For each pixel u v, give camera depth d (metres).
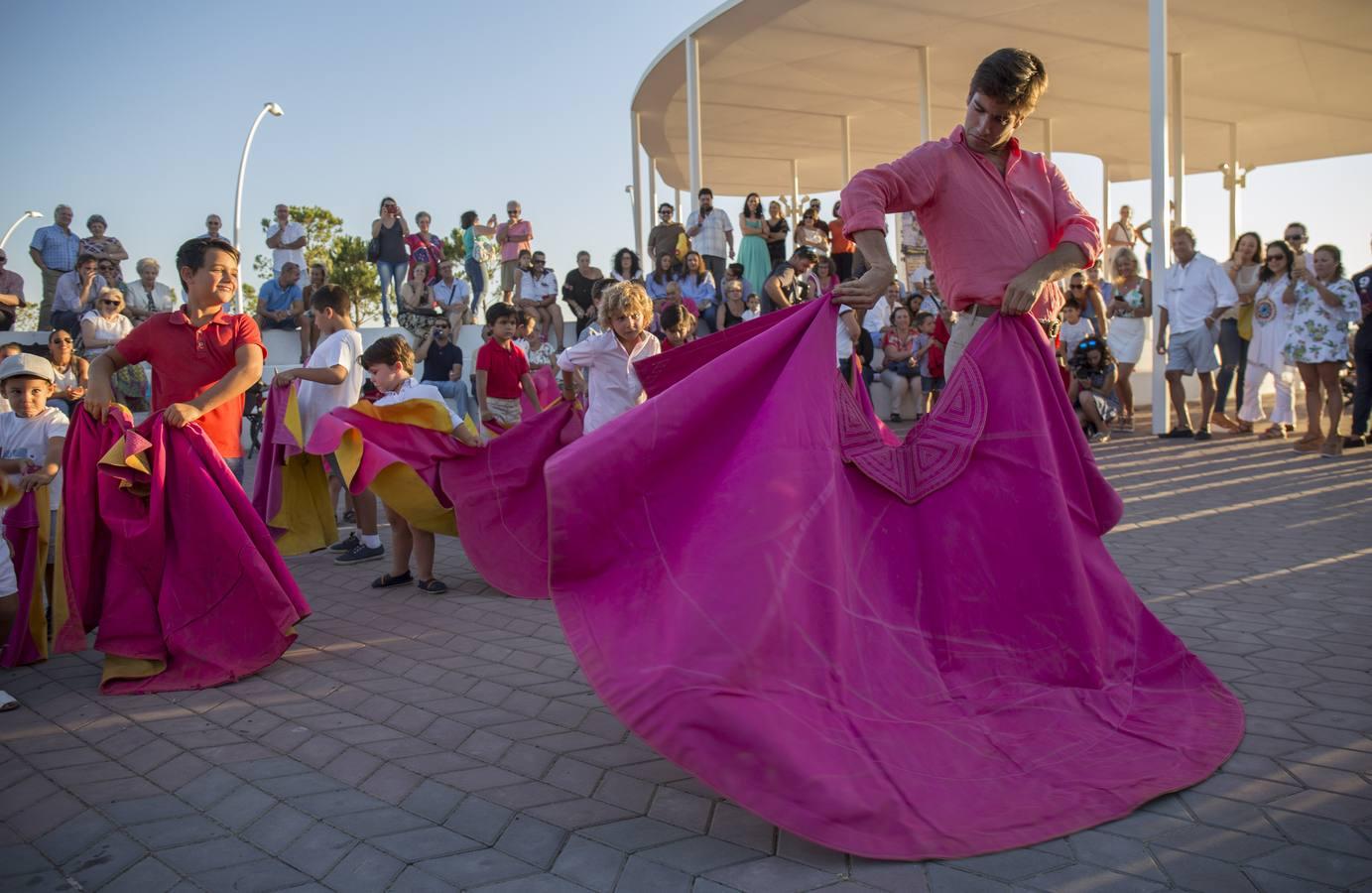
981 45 16.58
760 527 2.88
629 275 14.66
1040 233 3.77
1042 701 3.27
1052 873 2.45
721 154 24.47
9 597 4.54
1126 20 15.38
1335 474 8.77
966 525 3.48
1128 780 2.87
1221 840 2.60
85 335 11.51
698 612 2.74
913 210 3.88
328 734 3.61
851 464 3.43
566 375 5.80
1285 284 11.68
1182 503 7.68
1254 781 2.94
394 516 6.04
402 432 5.75
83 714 3.91
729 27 15.52
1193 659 3.60
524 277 15.56
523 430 5.86
